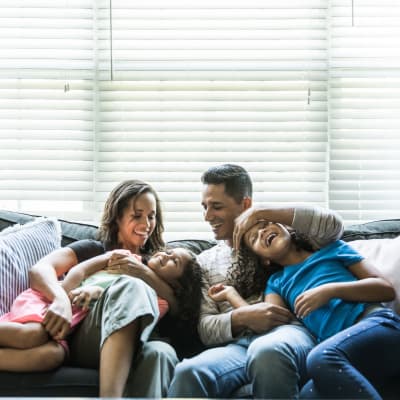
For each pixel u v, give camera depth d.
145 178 3.21
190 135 3.22
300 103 3.24
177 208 3.21
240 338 2.35
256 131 3.22
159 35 3.24
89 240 2.66
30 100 3.23
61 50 3.24
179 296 2.50
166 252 2.58
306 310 2.24
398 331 2.21
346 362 2.06
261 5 3.25
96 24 3.24
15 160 3.22
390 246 2.55
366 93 3.23
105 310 2.20
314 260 2.43
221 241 2.75
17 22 3.23
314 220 2.43
